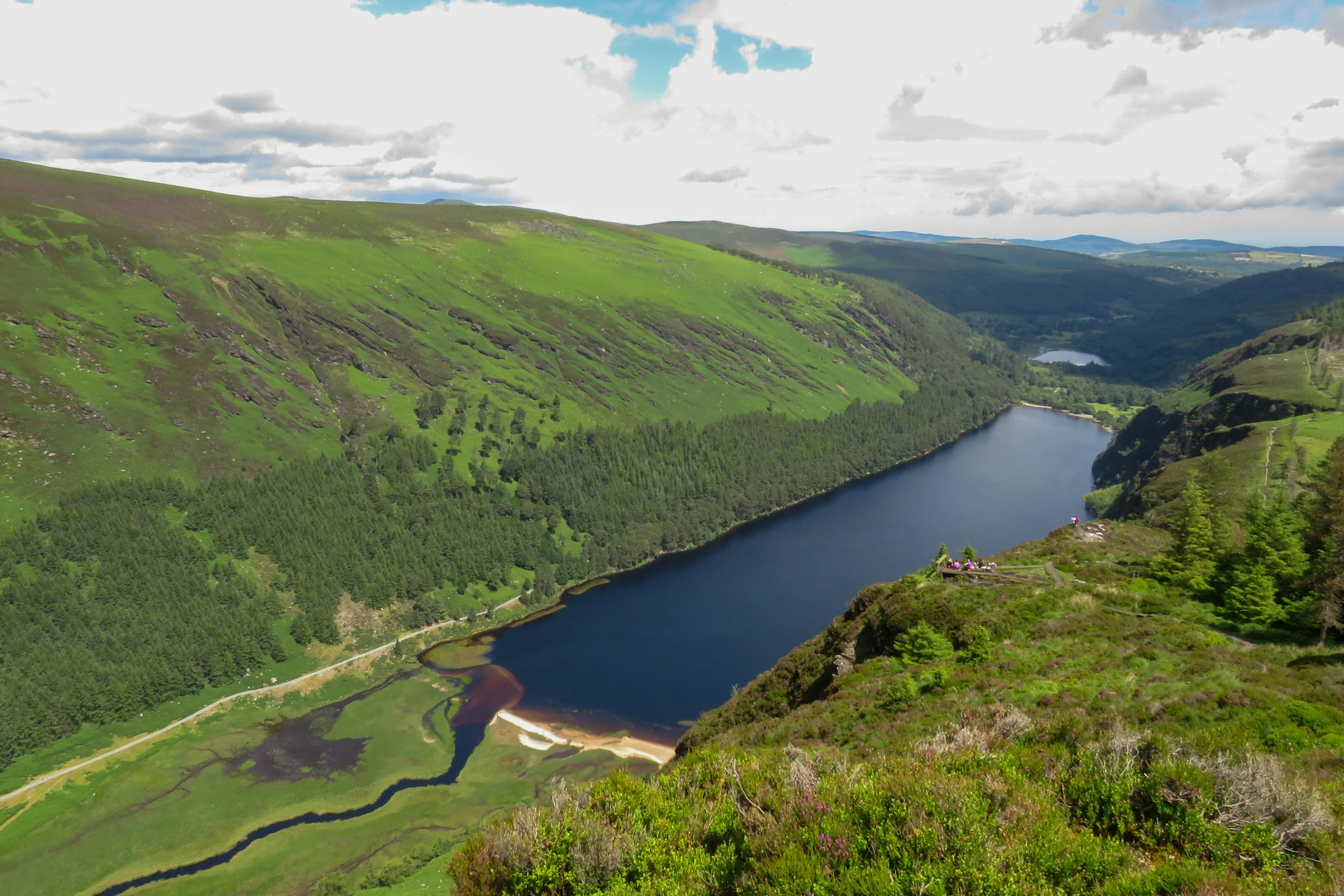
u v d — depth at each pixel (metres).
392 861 92.81
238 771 118.88
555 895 17.77
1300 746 23.08
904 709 37.91
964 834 14.78
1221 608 47.44
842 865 14.86
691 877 16.78
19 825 106.25
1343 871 13.48
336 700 142.25
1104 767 17.23
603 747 122.62
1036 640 43.44
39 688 128.12
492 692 142.50
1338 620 40.56
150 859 99.44
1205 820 15.36
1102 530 70.00
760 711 57.38
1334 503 59.88
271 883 93.19
